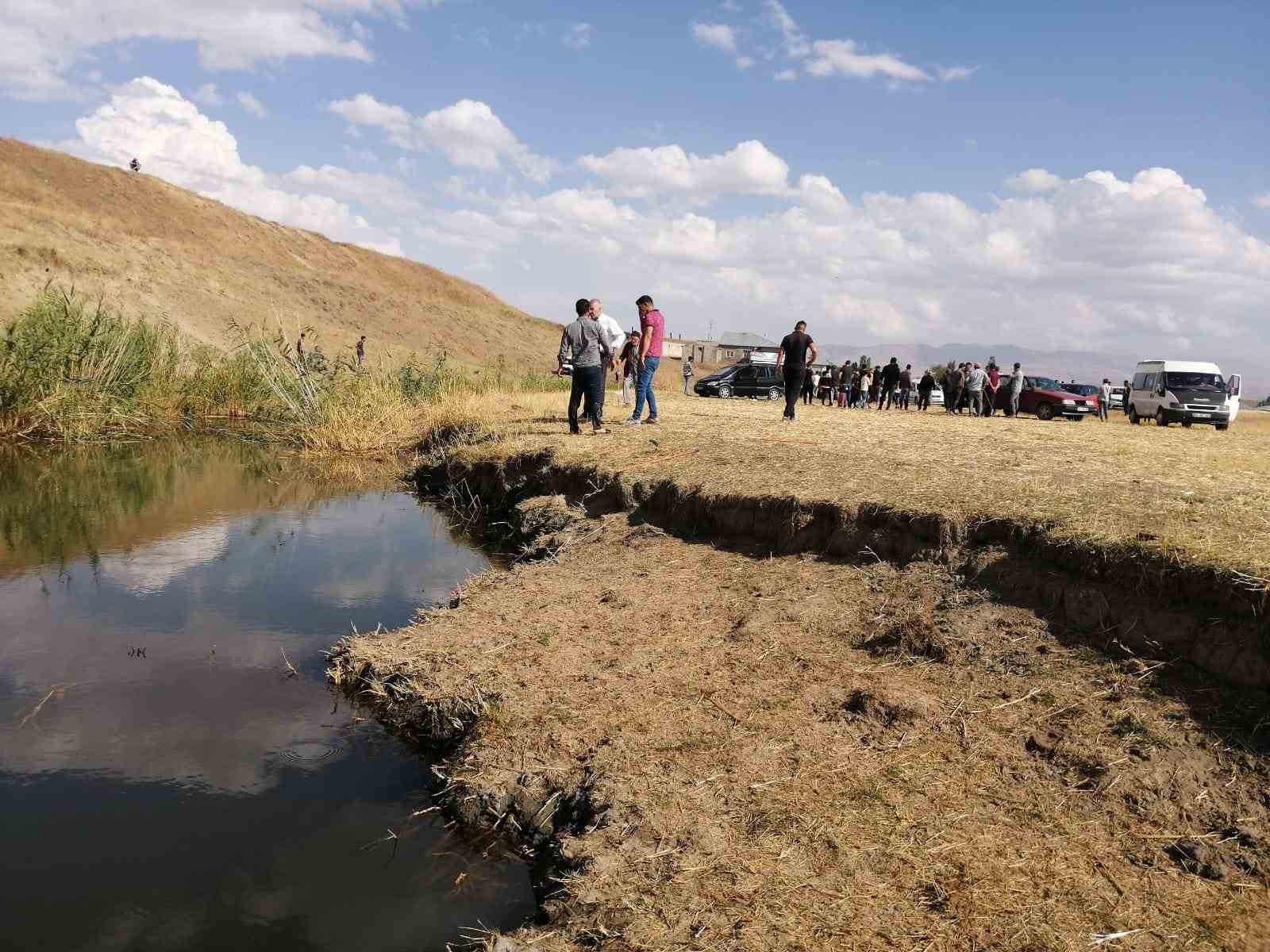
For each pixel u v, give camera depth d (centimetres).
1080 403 2798
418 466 1530
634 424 1363
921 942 313
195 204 8850
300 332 2150
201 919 351
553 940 328
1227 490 717
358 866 394
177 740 507
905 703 468
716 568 725
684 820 389
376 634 663
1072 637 507
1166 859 357
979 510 633
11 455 1562
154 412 2045
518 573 805
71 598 763
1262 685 425
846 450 1009
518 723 497
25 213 5028
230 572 866
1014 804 395
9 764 472
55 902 359
